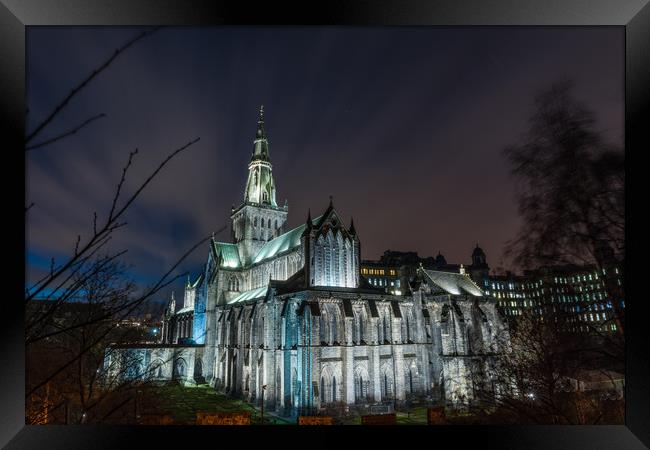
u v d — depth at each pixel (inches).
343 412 2763.3
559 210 1079.6
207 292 4822.8
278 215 5285.4
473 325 3700.8
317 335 2780.5
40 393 966.4
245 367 3560.5
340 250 3304.6
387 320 3221.0
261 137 5492.1
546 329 1641.2
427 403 3248.0
